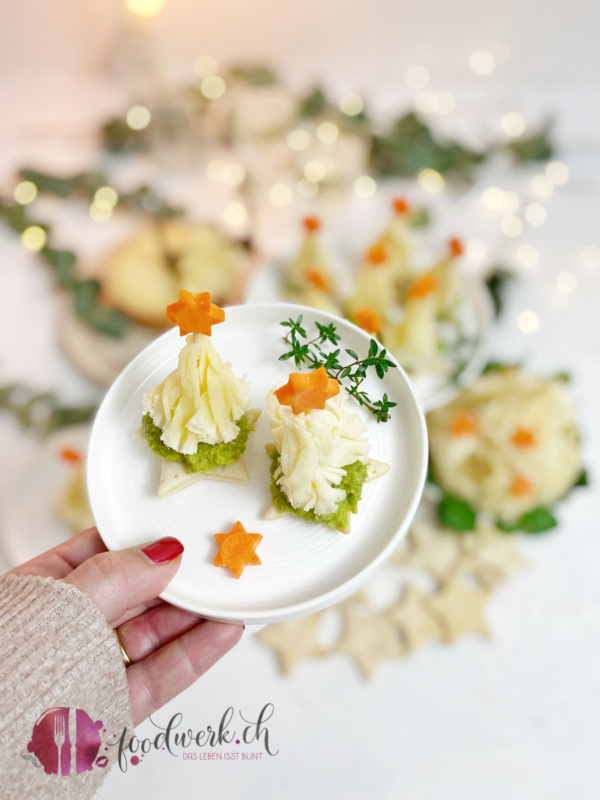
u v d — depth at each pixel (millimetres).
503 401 526
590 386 588
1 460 542
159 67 705
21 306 608
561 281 636
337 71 756
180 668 365
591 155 705
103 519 319
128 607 328
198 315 299
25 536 504
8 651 301
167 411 318
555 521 519
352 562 309
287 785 460
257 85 727
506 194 686
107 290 574
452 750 471
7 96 731
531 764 468
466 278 588
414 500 311
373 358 323
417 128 698
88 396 569
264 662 492
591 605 512
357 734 475
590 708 482
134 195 663
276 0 705
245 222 653
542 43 736
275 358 356
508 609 511
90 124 712
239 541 309
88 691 308
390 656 491
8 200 654
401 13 719
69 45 716
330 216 659
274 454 326
